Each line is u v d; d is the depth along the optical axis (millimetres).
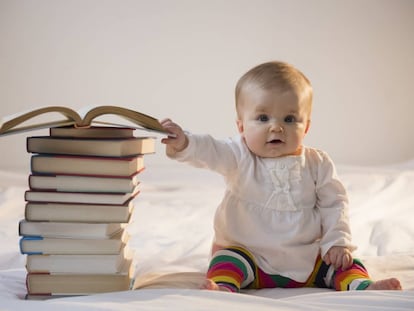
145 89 3449
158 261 1373
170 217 1924
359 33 3521
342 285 1182
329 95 3547
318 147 3576
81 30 3375
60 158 1034
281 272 1247
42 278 1054
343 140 3580
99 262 1052
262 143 1251
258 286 1251
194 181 2729
